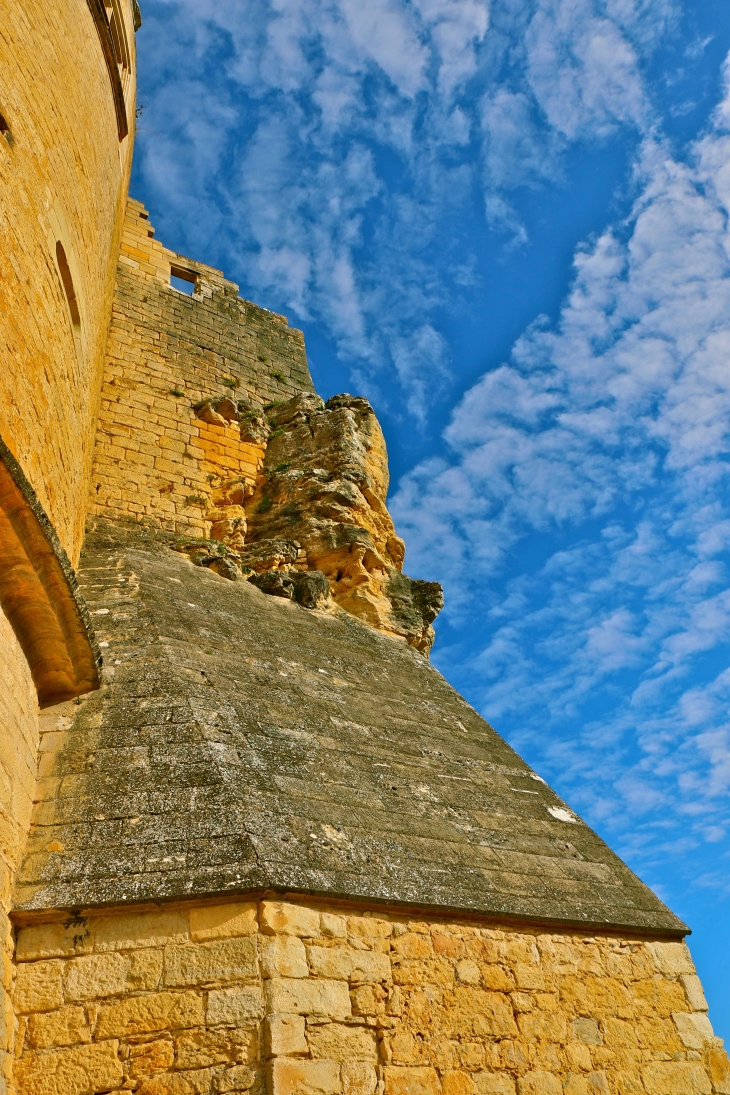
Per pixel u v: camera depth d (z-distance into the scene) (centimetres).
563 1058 775
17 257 744
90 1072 601
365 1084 655
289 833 758
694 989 893
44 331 816
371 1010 689
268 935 667
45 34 899
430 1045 707
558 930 854
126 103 1465
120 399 1462
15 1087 589
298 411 1611
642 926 902
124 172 1576
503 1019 762
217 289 1805
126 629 987
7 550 729
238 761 822
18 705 752
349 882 737
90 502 1287
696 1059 846
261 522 1453
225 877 681
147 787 761
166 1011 627
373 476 1565
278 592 1269
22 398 743
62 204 917
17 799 705
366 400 1664
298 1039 638
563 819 1034
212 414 1521
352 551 1387
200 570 1245
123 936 653
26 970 631
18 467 690
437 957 756
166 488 1391
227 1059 616
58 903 650
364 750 970
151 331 1616
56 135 901
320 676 1088
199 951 652
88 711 837
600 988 841
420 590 1432
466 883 827
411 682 1205
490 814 973
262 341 1769
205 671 956
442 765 1025
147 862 689
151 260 1756
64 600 780
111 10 1252
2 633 737
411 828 870
